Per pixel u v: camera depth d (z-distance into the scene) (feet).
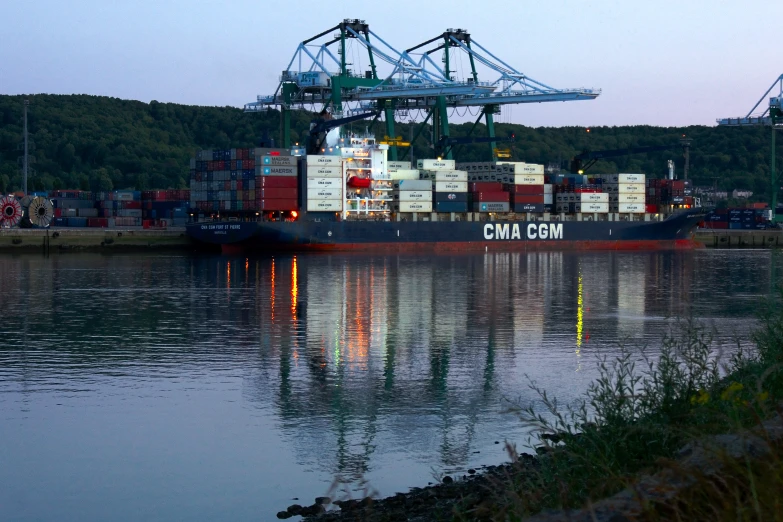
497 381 103.14
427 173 400.06
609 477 36.60
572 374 106.83
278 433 80.28
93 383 103.24
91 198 444.14
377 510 54.95
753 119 568.82
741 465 28.30
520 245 411.75
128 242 391.45
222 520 58.44
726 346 119.96
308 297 203.82
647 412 51.93
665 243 439.63
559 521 27.45
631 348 126.82
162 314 170.60
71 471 69.62
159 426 83.35
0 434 80.59
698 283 245.65
